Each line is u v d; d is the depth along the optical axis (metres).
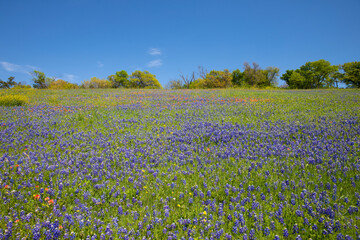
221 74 69.50
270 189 5.47
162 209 4.68
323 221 4.21
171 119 13.06
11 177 5.82
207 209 4.62
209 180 5.95
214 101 21.12
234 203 4.95
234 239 3.92
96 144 8.80
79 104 19.27
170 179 6.00
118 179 5.92
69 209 4.73
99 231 4.05
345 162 6.60
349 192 5.18
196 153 7.85
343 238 3.78
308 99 21.02
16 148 8.09
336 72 86.44
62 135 9.90
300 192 5.22
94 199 4.91
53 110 15.77
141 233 4.07
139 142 8.91
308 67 97.31
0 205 4.66
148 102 20.86
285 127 10.69
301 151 7.41
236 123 11.76
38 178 5.91
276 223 4.32
